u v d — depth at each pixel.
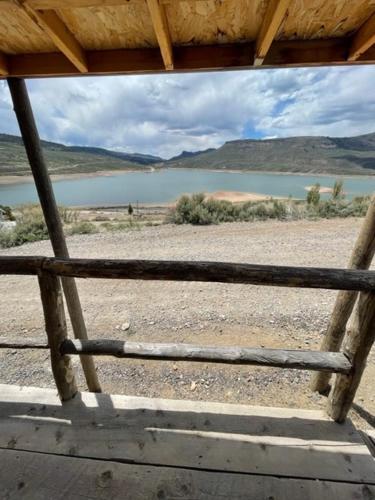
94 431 1.48
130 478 1.28
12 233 7.14
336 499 1.20
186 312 3.45
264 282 1.21
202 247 6.02
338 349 1.88
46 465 1.33
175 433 1.47
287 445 1.41
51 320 1.45
